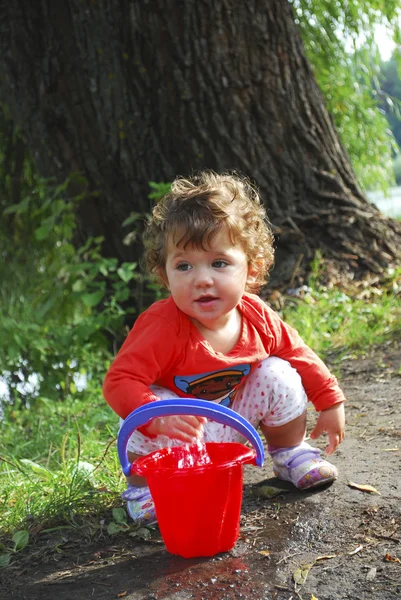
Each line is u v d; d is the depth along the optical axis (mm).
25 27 6227
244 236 2428
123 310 6605
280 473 2748
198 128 6059
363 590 1961
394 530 2277
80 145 6316
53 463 3465
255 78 6102
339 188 6461
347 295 5883
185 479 2150
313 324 5402
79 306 7055
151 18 5871
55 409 5004
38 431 4219
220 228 2348
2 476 3303
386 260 6191
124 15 5898
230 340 2506
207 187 2475
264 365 2574
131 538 2432
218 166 6105
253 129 6152
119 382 2307
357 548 2195
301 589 2006
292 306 5773
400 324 5238
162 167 6152
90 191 6426
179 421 2178
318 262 6043
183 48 5934
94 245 6633
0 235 8477
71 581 2178
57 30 6137
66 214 6746
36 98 6352
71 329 6156
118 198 6363
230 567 2160
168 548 2277
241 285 2414
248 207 2496
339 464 2887
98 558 2311
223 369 2463
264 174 6211
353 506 2480
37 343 5902
